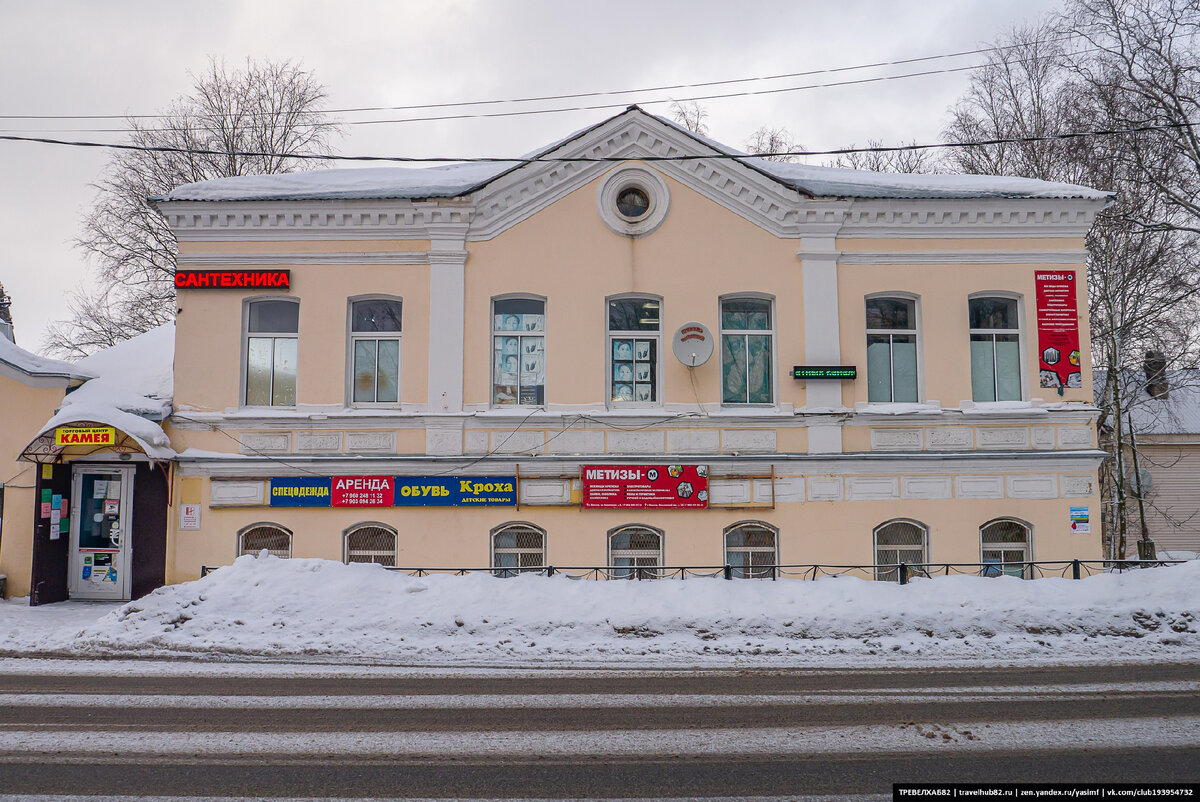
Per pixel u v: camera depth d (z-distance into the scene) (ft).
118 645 34.73
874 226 51.34
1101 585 40.11
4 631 37.81
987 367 51.83
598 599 38.65
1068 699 27.12
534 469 49.03
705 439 49.60
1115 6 64.49
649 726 23.98
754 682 29.60
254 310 51.26
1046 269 51.57
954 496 49.60
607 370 50.37
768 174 50.37
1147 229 66.54
